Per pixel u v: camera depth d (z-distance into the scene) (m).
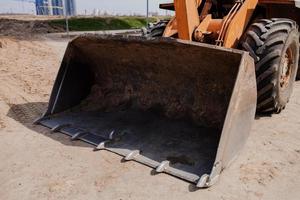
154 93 3.96
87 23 23.44
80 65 4.35
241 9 3.90
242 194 2.70
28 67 7.49
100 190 2.76
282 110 4.54
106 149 3.39
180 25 3.74
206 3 4.25
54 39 14.60
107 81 4.36
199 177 2.84
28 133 3.83
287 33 3.92
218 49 2.91
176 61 3.48
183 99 3.74
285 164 3.15
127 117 3.95
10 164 3.15
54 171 3.04
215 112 3.51
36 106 4.82
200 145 3.29
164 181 2.87
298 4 4.48
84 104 4.41
